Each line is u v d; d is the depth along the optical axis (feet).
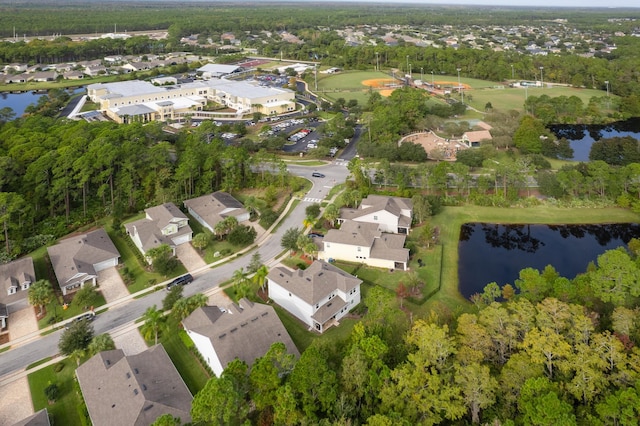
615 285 217.56
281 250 313.53
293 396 161.07
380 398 166.30
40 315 248.32
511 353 186.91
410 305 250.57
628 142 458.50
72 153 357.41
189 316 224.74
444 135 558.97
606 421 149.28
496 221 350.84
